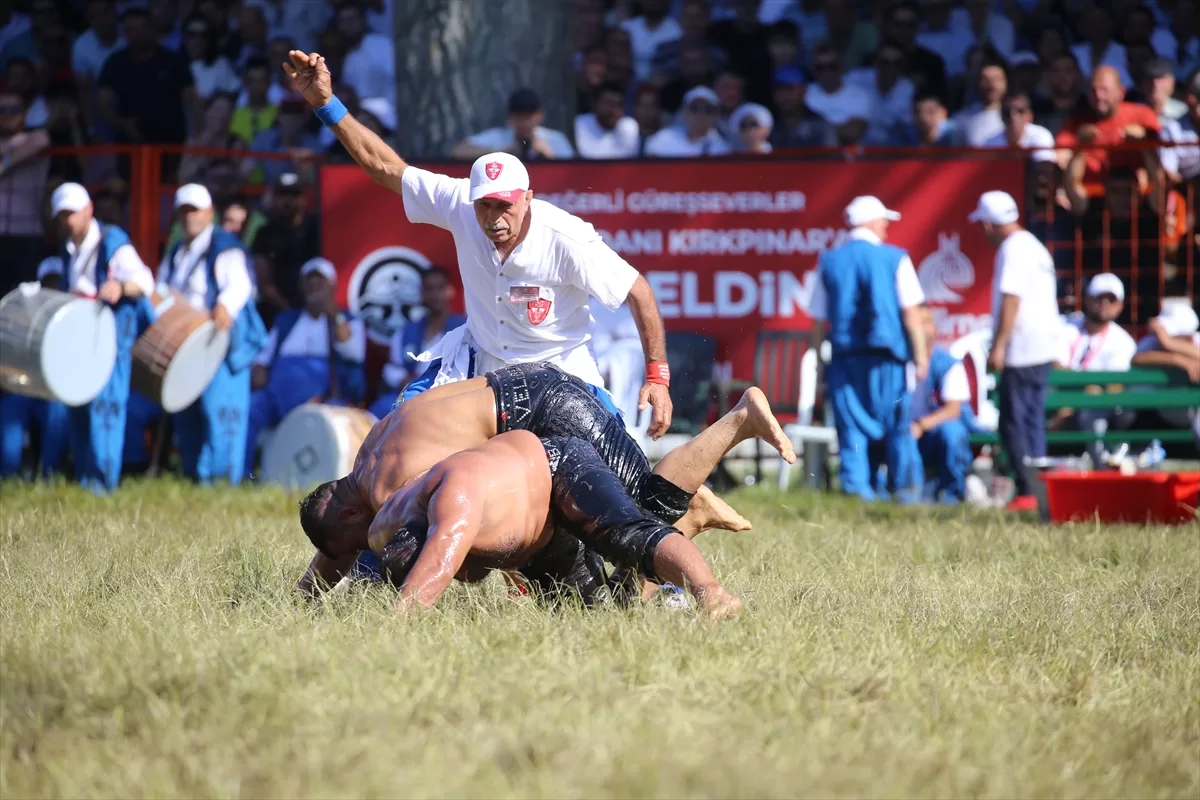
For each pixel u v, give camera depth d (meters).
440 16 40.44
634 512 14.70
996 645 13.87
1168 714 11.73
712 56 43.72
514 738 9.98
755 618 13.98
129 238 34.34
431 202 18.48
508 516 14.53
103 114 43.72
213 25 44.19
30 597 15.88
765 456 36.56
